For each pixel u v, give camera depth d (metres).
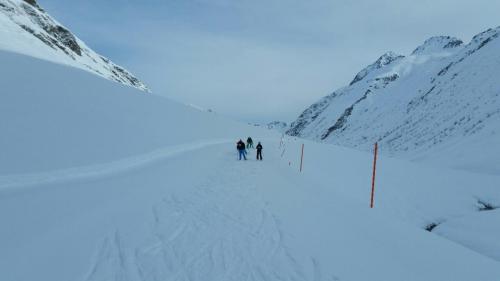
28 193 7.95
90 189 9.29
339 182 23.42
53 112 15.16
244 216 8.29
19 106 13.75
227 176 14.48
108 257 5.59
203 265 5.48
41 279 4.73
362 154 45.06
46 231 6.21
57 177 9.75
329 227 7.59
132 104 28.77
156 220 7.61
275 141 55.84
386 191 23.88
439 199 23.41
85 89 22.98
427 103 129.88
